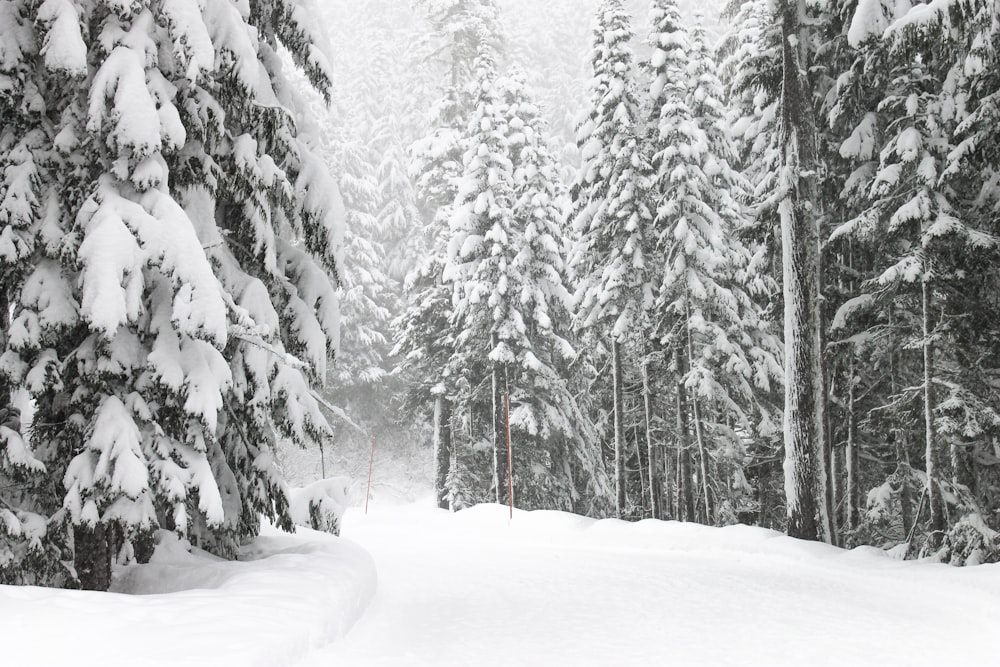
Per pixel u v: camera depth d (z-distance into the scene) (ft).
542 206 97.86
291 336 37.24
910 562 46.80
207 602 23.52
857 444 71.36
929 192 54.95
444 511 102.06
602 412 112.37
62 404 29.78
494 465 101.71
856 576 45.27
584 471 110.01
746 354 84.53
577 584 42.80
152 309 29.60
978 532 47.09
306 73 39.58
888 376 69.67
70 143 28.50
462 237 99.14
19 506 30.50
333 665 22.62
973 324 57.52
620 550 62.54
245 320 30.58
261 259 36.17
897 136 57.11
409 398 116.98
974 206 56.95
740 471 88.33
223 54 31.27
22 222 27.20
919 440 69.21
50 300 27.50
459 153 114.62
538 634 29.43
